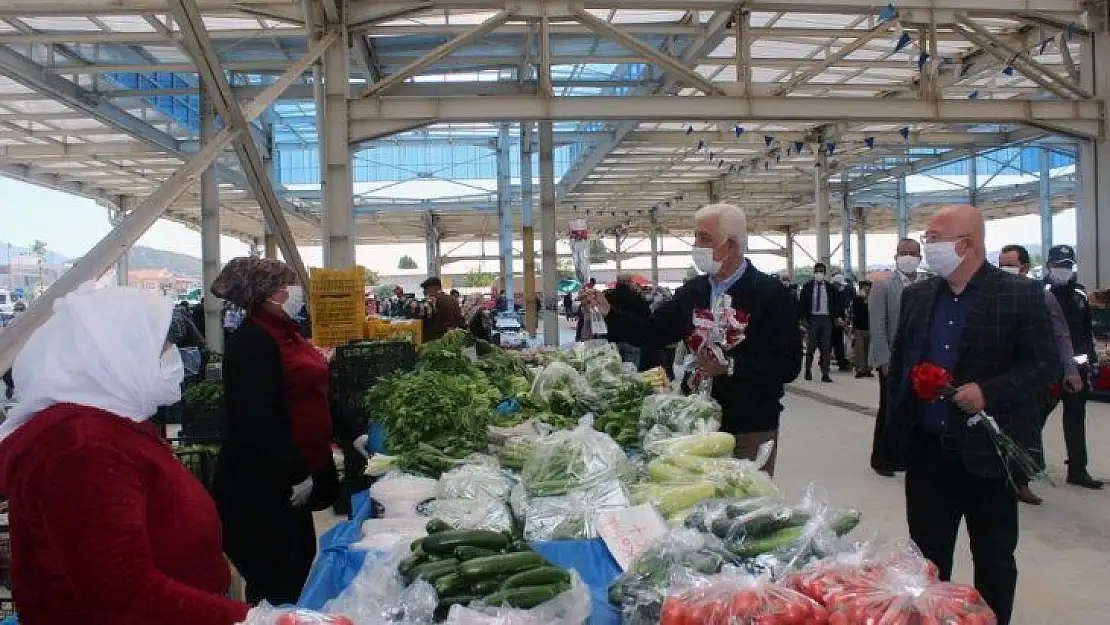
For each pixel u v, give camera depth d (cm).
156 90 1489
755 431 356
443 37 1347
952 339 311
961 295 313
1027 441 296
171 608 155
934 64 1173
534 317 2194
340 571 247
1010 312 300
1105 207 1244
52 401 163
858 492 627
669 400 362
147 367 169
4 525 318
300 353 345
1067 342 559
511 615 178
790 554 206
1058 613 401
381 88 1053
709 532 222
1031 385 292
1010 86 1645
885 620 163
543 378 473
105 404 165
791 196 3278
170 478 174
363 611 188
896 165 2653
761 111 1143
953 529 320
